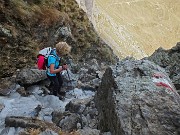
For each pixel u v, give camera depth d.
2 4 13.48
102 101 7.95
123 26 116.81
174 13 135.38
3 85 10.47
